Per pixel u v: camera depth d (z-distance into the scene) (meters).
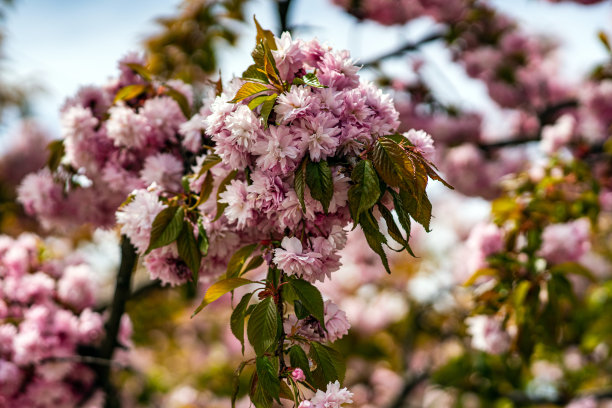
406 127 3.87
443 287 4.32
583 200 2.25
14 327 2.00
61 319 2.01
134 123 1.65
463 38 4.05
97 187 1.79
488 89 4.14
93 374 2.09
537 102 4.17
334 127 1.38
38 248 2.24
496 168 4.01
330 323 1.39
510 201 2.17
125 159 1.70
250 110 1.38
